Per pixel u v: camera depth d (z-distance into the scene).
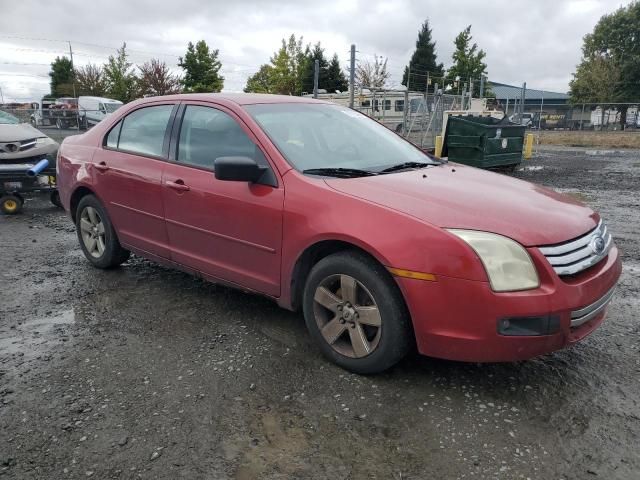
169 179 4.13
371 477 2.37
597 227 3.21
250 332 3.80
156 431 2.69
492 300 2.72
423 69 57.56
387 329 3.01
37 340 3.71
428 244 2.83
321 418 2.79
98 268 5.26
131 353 3.51
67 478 2.37
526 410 2.86
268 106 4.07
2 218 7.85
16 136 8.06
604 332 3.83
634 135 30.34
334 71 55.97
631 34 51.06
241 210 3.61
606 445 2.57
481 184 3.56
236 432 2.68
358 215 3.07
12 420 2.78
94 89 46.97
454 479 2.36
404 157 4.21
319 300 3.32
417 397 2.97
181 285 4.79
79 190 5.17
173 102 4.40
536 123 39.25
